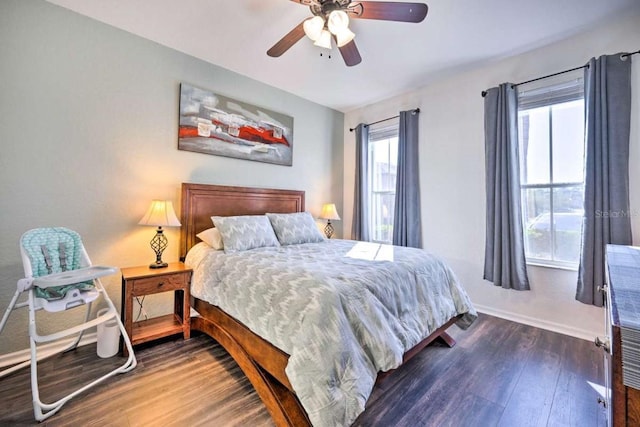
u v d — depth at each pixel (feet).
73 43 7.05
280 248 8.57
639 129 6.88
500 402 5.12
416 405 5.03
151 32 7.88
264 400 4.87
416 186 11.30
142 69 8.13
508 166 8.71
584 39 7.72
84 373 5.92
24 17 6.45
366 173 13.42
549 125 8.54
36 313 6.64
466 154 10.09
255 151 10.79
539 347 7.16
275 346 4.86
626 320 1.87
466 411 4.89
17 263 6.40
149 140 8.29
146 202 8.25
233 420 4.66
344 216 14.49
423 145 11.27
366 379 4.16
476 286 9.82
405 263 6.46
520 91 8.84
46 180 6.74
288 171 12.07
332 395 3.86
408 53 8.77
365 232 13.29
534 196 8.82
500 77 9.27
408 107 11.87
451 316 6.72
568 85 7.98
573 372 6.05
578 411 4.90
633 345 1.74
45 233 5.99
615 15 6.99
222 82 9.83
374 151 13.64
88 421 4.58
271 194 11.23
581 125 8.02
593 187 7.20
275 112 11.43
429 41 8.13
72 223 7.09
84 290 5.92
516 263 8.51
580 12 6.87
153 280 7.07
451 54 8.83
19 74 6.39
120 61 7.75
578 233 8.09
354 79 10.67
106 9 6.97
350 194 14.28
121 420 4.61
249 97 10.59
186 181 9.06
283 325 4.71
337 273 5.33
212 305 7.02
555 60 8.21
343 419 3.79
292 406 4.39
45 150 6.72
